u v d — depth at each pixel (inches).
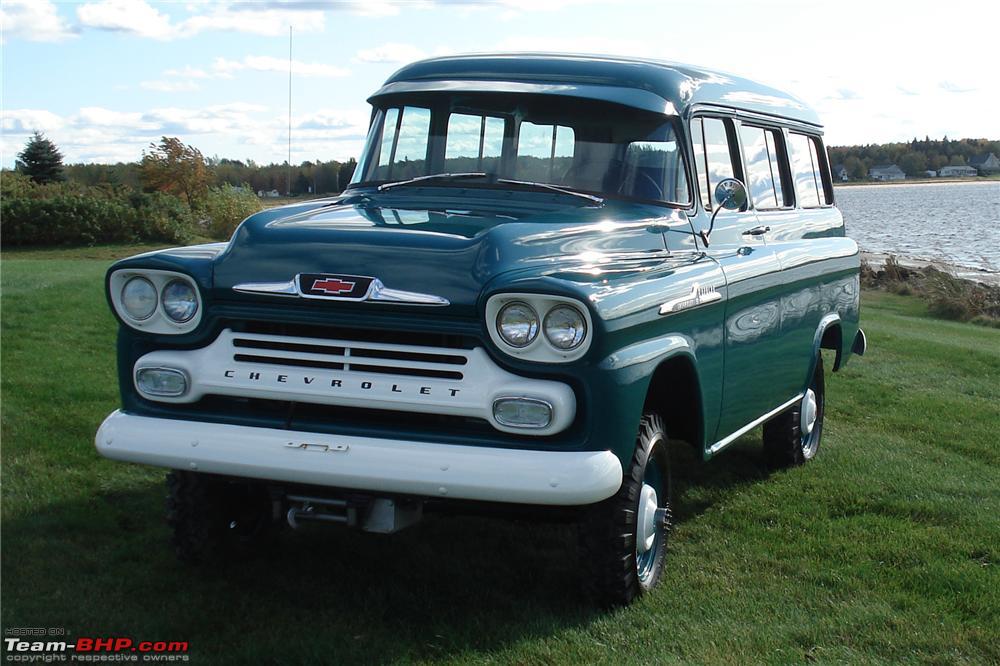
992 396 430.9
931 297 989.2
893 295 1083.3
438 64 225.6
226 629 168.6
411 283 161.9
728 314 215.2
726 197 211.2
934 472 290.8
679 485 271.0
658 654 163.9
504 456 155.4
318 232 171.8
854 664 165.5
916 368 495.2
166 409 174.6
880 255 1631.4
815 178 303.9
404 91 221.6
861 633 177.9
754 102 255.8
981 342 666.2
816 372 300.7
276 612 176.4
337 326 165.3
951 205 4948.3
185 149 1977.1
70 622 167.9
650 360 171.8
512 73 217.3
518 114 210.4
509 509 173.2
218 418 170.7
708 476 281.3
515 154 208.4
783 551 219.9
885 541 227.8
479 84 215.6
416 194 206.8
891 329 687.7
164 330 174.1
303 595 184.5
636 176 205.6
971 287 988.6
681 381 199.3
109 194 1583.4
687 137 215.5
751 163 251.3
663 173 209.3
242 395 167.8
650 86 213.6
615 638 168.9
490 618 175.6
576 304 155.5
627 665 158.7
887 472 288.7
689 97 219.6
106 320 461.1
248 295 168.2
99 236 1430.9
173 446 167.5
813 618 183.5
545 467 154.3
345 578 193.6
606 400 159.9
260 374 166.9
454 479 155.0
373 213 186.5
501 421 156.9
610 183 204.2
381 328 163.0
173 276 172.6
